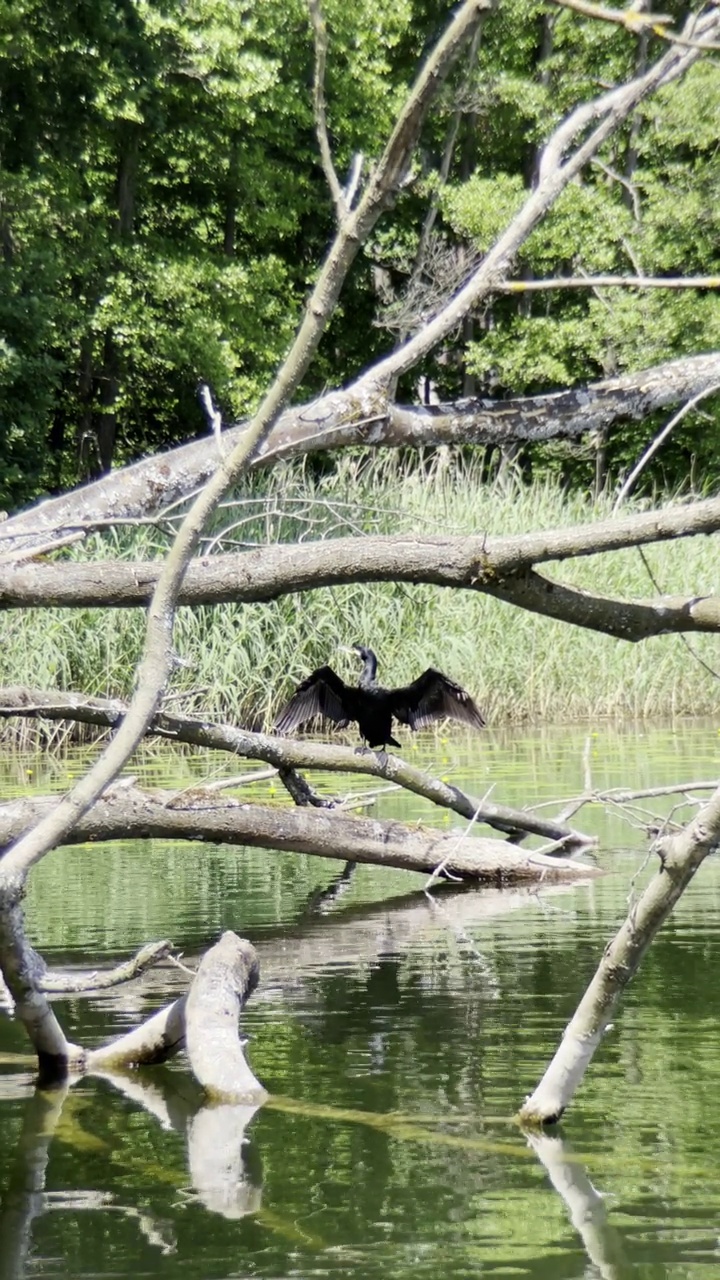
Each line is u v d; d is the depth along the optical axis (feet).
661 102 165.27
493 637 128.57
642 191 174.50
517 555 43.60
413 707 55.98
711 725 127.03
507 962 51.57
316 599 121.70
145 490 49.21
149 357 198.18
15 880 34.76
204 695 115.85
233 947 44.39
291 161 218.59
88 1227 29.37
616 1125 34.65
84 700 56.03
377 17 201.05
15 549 47.47
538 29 180.14
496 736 121.49
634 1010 44.52
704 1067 38.75
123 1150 33.94
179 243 205.36
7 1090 39.34
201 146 200.85
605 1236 28.35
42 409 173.27
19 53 171.94
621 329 173.78
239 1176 32.01
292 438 46.21
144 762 105.40
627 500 139.44
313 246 234.58
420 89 28.66
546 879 69.77
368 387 46.42
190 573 44.60
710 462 209.87
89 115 187.93
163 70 186.09
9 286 168.45
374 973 50.29
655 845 32.01
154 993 49.08
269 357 198.08
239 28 191.62
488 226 181.47
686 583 132.98
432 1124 34.99
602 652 132.36
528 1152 33.06
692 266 176.86
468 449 194.59
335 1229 29.01
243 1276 26.81
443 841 68.33
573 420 47.62
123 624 119.55
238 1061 38.70
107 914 61.77
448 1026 43.32
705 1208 29.68
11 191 172.04
